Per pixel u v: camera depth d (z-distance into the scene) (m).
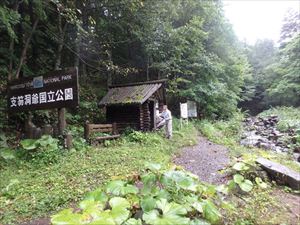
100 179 6.42
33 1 11.59
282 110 25.52
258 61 40.78
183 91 18.70
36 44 14.41
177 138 12.57
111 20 15.63
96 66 17.23
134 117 12.66
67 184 6.16
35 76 9.33
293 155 9.94
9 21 9.52
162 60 17.72
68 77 8.72
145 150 9.30
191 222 3.06
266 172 6.16
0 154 7.84
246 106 36.75
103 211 2.96
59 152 8.27
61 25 14.31
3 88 11.50
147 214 2.98
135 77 18.95
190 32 17.94
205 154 9.90
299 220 4.29
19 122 11.05
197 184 3.82
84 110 14.12
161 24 16.48
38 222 4.68
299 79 26.77
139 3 13.93
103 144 10.17
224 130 16.69
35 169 7.38
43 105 9.18
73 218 2.72
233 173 6.29
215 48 23.97
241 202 4.76
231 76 24.75
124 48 18.09
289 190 5.58
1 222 4.66
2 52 11.99
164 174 3.73
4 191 5.89
